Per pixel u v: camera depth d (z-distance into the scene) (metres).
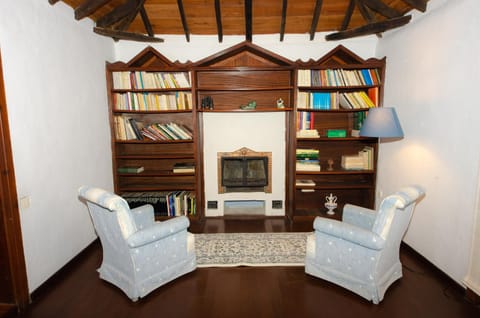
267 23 3.75
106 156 3.66
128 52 3.96
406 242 3.13
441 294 2.34
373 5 3.13
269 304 2.24
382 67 3.63
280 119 4.11
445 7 2.49
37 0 2.40
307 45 3.96
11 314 2.14
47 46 2.52
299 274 2.66
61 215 2.71
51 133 2.57
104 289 2.45
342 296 2.32
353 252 2.29
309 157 3.92
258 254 3.04
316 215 4.04
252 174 4.21
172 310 2.17
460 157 2.34
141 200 3.93
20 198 2.19
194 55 4.01
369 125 2.89
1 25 2.03
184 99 3.82
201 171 4.13
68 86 2.84
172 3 3.42
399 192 2.16
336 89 3.98
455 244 2.41
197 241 3.38
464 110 2.29
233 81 4.08
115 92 3.84
